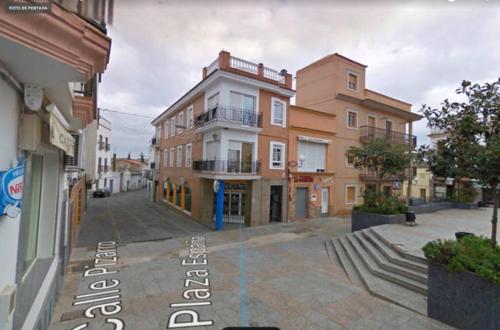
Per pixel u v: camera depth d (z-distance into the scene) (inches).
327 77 739.4
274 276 274.2
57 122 137.3
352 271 289.6
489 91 186.9
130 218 639.1
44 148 154.6
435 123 216.5
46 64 74.5
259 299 220.1
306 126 673.6
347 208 750.5
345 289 241.9
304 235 487.5
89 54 78.5
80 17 75.3
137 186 1985.7
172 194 836.0
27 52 67.2
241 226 571.2
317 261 330.3
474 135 193.6
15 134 88.2
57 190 199.5
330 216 713.6
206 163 567.5
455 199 729.6
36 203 187.9
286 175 632.4
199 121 596.7
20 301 135.2
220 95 536.1
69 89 109.6
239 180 578.2
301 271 291.1
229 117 532.4
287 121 636.1
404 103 879.7
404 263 260.4
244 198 607.8
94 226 534.6
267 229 542.6
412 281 237.5
